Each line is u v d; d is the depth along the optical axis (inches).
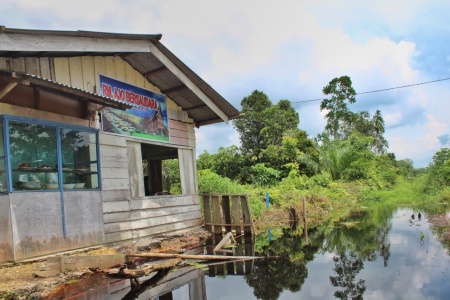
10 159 227.1
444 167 828.0
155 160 517.0
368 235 401.7
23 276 205.0
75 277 220.1
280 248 354.0
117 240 319.0
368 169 1135.0
